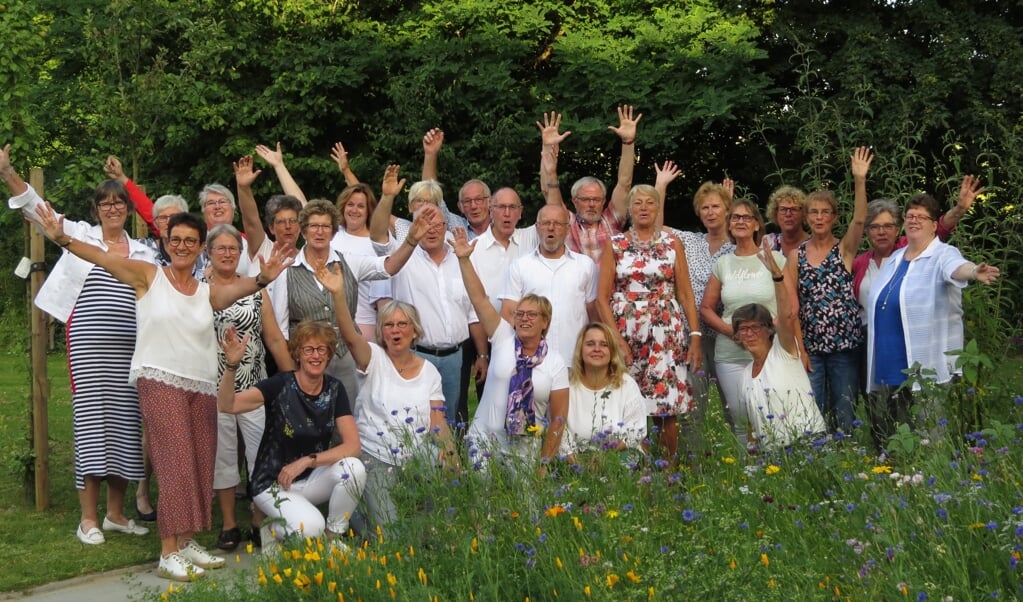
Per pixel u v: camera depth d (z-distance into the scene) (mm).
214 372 5684
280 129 16953
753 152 17516
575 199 6590
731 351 6641
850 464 5082
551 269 6316
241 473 7754
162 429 5492
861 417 5754
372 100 17828
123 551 5922
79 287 6086
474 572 4211
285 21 17609
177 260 5566
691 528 4355
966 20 16906
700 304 7004
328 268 6273
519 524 4582
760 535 4445
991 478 4598
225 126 17062
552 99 16719
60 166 14773
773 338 6160
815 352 6590
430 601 3941
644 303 6367
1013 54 16406
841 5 17625
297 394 5633
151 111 10336
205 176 17266
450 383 6699
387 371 5855
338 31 18172
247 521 6578
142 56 10523
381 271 6371
